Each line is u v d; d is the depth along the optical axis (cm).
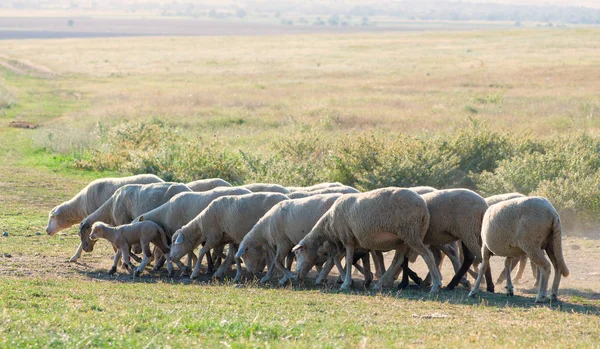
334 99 7850
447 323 1819
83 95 8988
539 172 3666
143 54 16725
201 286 2383
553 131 5178
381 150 4081
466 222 2342
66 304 1911
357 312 1947
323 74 11238
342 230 2406
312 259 2488
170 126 5794
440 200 2372
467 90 8525
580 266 2691
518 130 4825
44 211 3678
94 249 3017
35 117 7319
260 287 2453
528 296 2283
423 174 3847
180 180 4400
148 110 7031
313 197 2550
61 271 2581
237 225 2625
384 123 6100
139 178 3067
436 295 2269
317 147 4834
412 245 2309
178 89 9194
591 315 1944
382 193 2316
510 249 2158
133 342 1487
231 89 9112
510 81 9269
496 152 4256
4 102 8138
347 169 4059
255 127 6222
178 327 1655
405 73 11006
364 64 13112
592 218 3369
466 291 2378
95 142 5569
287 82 10056
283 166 4231
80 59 15125
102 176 4662
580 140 4241
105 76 11512
